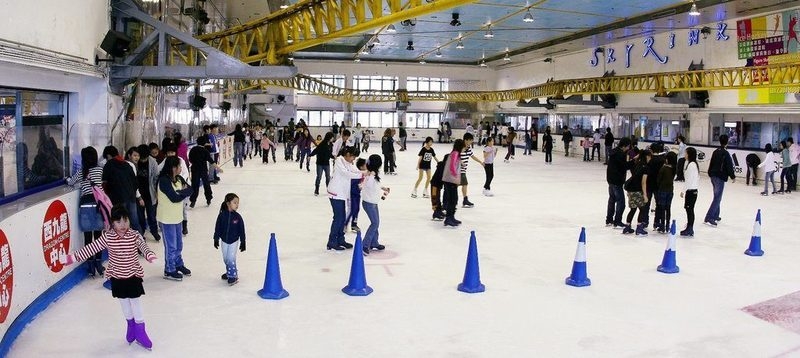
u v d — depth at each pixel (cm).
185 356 525
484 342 573
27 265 599
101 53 1015
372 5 1238
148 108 1406
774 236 1127
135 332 538
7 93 727
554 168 2536
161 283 739
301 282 757
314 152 1532
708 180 2194
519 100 3766
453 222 1148
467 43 3572
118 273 526
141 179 931
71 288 711
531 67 4256
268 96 4288
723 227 1212
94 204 747
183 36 1119
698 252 978
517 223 1208
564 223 1217
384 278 784
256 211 1289
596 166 2673
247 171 2156
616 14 2530
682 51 2692
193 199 1296
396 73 4600
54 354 521
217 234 727
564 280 793
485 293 728
